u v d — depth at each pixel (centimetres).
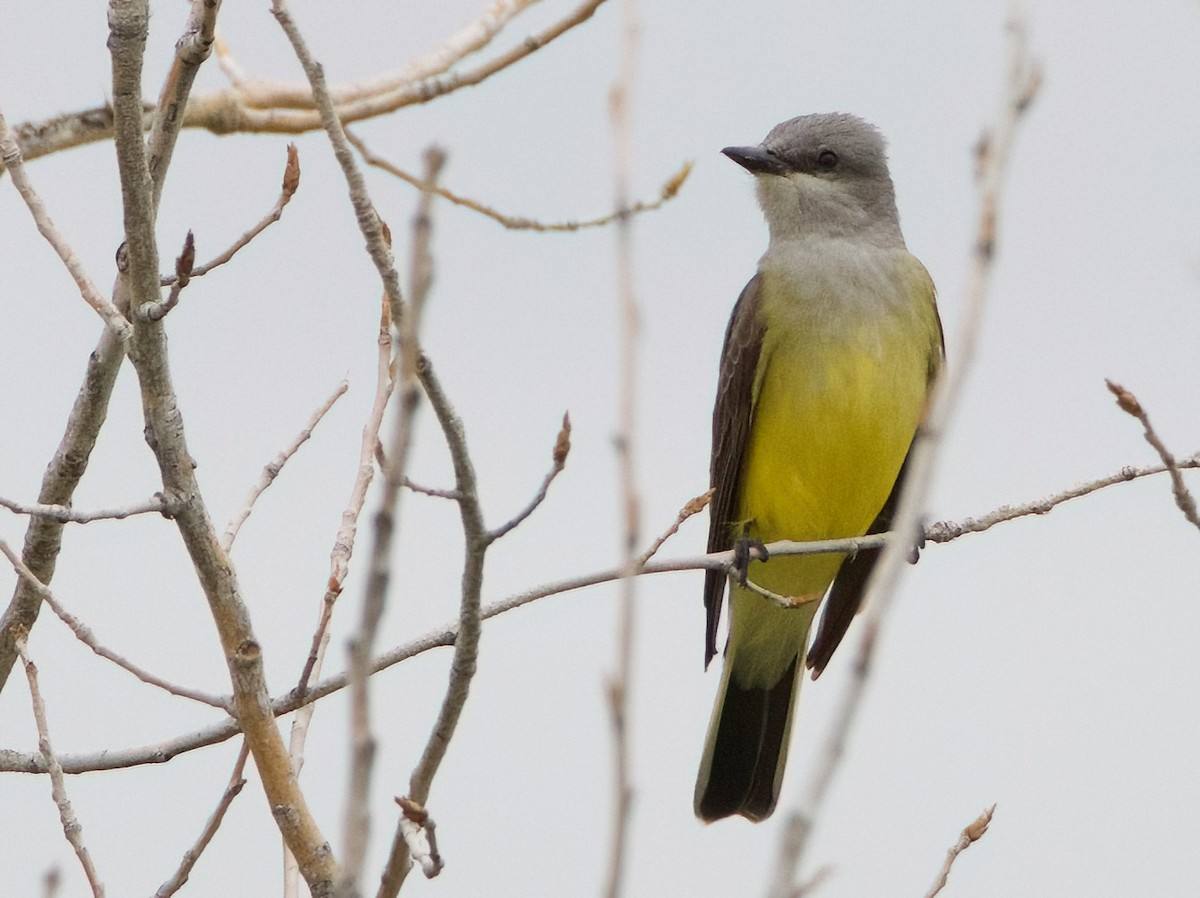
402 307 657
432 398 654
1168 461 852
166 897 766
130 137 755
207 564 775
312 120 1155
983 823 803
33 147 1043
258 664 773
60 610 805
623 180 532
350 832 502
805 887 437
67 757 877
